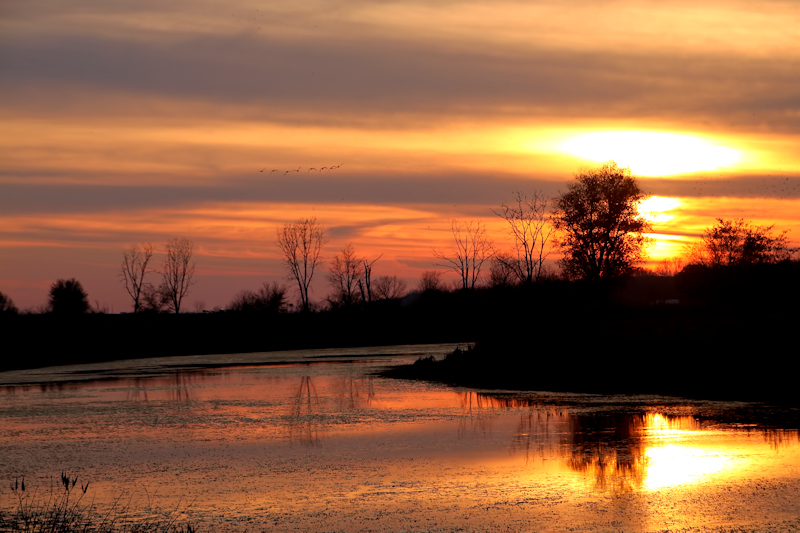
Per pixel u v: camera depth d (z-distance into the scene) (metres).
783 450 21.14
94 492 17.88
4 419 31.11
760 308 53.34
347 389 40.69
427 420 28.12
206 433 26.12
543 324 57.81
